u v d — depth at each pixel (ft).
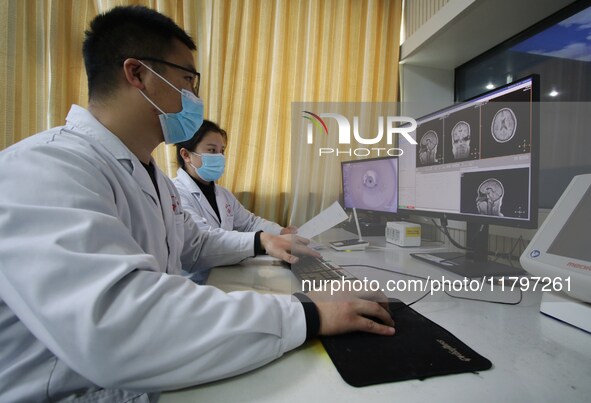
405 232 2.97
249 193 6.40
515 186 2.05
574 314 1.60
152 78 2.23
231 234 3.27
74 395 1.40
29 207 1.22
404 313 1.76
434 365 1.24
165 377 1.11
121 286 1.22
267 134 6.43
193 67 2.49
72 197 1.35
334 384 1.16
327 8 6.31
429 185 2.72
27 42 4.98
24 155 1.43
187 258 3.12
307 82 6.38
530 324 1.65
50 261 1.13
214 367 1.16
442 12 4.35
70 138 1.90
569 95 3.81
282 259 2.92
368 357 1.30
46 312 1.09
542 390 1.10
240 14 6.11
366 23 6.39
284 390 1.13
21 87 4.91
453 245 2.94
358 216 3.05
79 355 1.07
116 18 2.17
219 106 6.10
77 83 5.33
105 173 1.79
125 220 1.89
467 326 1.63
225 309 1.28
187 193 4.88
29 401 1.40
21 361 1.45
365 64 6.36
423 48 5.08
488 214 2.23
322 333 1.43
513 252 2.80
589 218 1.64
